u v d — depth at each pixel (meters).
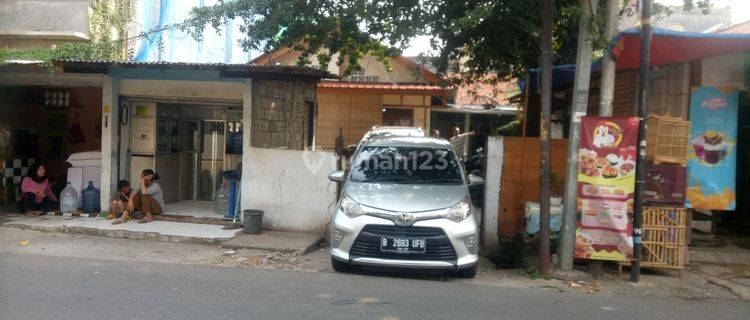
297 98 11.52
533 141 8.98
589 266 7.09
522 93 13.06
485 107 19.11
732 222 10.37
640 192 6.82
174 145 10.91
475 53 10.88
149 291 5.62
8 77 10.48
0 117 11.43
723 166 8.01
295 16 9.62
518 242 8.80
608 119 6.85
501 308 5.54
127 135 10.17
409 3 9.81
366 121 18.22
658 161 7.28
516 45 10.29
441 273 6.95
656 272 7.37
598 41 6.81
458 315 5.22
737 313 5.72
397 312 5.23
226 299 5.44
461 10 9.77
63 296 5.34
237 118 10.93
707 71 7.99
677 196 7.20
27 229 8.87
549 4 6.98
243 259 7.55
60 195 9.88
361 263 6.46
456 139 16.44
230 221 9.49
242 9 9.42
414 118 18.61
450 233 6.44
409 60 17.94
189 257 7.57
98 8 14.91
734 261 7.86
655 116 7.32
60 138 12.12
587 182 6.92
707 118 8.02
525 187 9.02
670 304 5.99
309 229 9.21
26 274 6.12
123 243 8.26
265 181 9.28
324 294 5.77
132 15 15.73
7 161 10.95
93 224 9.05
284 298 5.56
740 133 10.41
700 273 7.36
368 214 6.54
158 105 10.35
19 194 10.37
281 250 8.02
